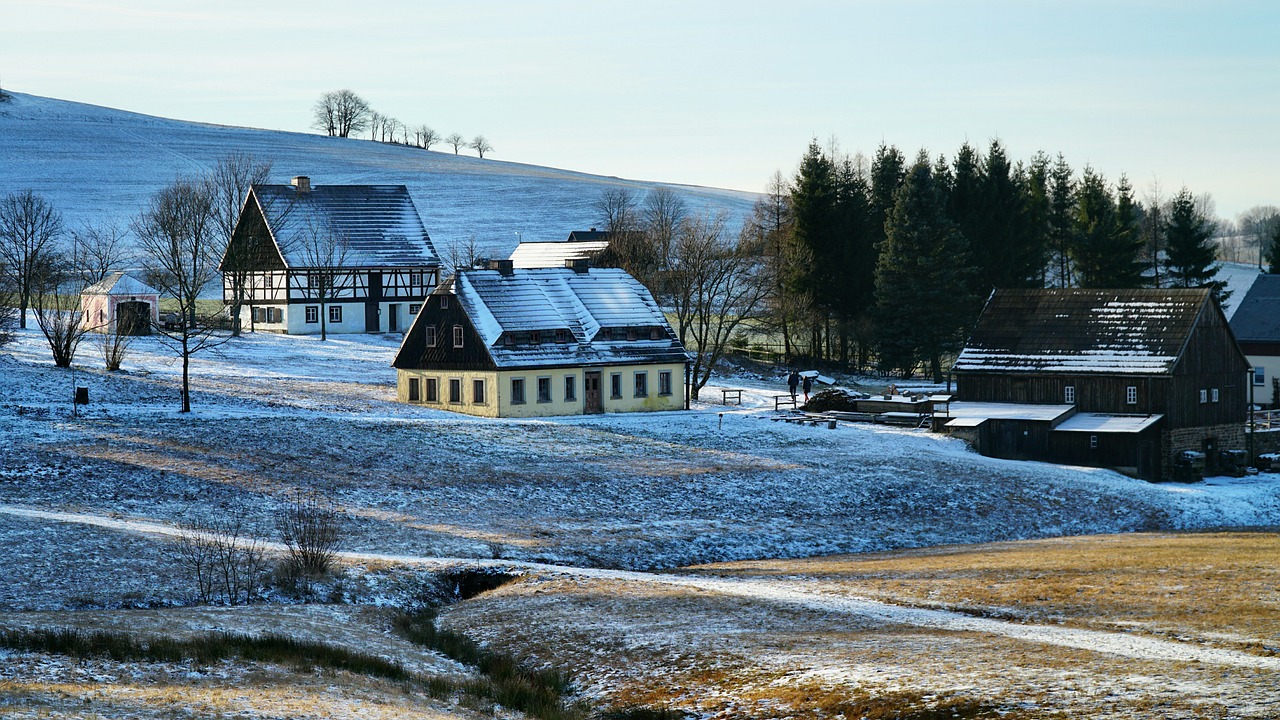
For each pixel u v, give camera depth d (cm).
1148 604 3203
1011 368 7756
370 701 2538
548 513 5162
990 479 6119
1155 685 2408
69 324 7931
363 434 6325
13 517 4338
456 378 7675
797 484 5828
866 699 2498
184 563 3888
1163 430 7225
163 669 2616
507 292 7944
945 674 2602
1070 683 2462
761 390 9700
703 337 9606
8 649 2648
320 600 3669
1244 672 2470
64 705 2256
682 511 5344
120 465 5338
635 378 8069
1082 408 7525
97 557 3875
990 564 4031
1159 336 7444
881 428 7669
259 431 6191
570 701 2786
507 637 3306
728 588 3791
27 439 5653
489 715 2602
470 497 5328
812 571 4147
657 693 2753
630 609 3500
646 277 10350
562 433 6788
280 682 2608
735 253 9794
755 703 2594
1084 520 5638
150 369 8256
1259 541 4522
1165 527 5694
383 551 4347
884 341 10844
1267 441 8000
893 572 4000
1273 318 9681
